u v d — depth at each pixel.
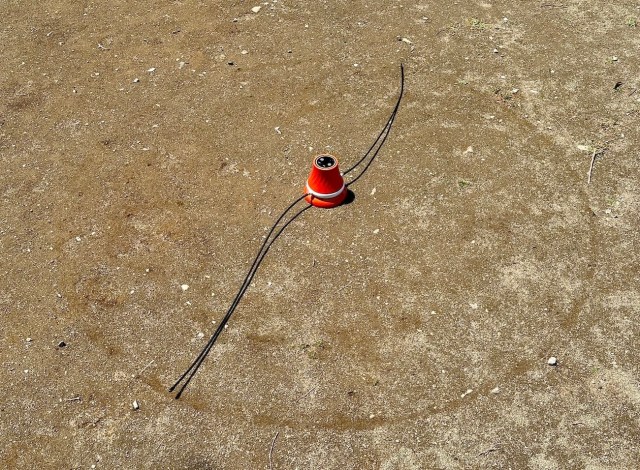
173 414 2.17
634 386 2.21
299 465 2.09
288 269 2.46
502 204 2.63
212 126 2.89
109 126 2.90
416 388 2.21
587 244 2.52
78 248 2.52
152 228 2.57
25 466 2.09
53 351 2.29
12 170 2.74
